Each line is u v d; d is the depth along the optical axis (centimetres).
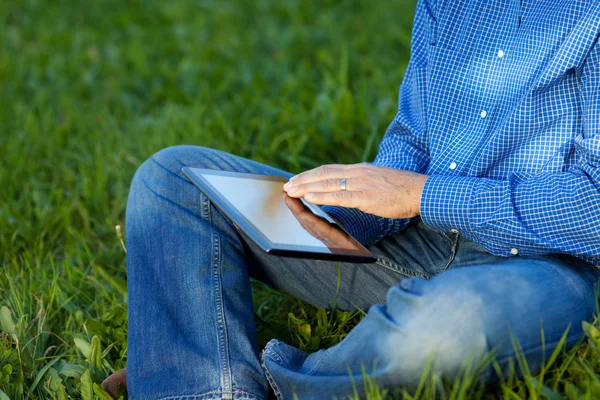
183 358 172
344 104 325
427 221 175
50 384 192
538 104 176
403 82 213
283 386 167
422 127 197
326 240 164
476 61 185
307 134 318
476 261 179
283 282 207
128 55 468
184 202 195
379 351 151
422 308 147
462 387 145
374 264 191
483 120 185
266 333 209
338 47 446
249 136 331
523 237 166
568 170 170
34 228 275
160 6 566
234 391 168
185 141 327
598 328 161
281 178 197
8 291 229
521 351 151
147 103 405
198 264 184
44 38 507
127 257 193
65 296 229
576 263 169
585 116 170
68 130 359
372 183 178
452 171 187
